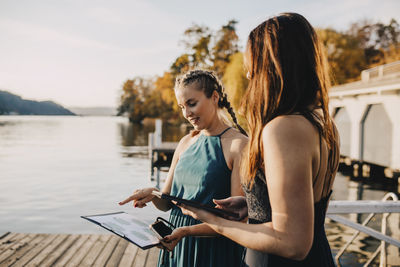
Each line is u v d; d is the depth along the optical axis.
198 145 1.63
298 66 0.92
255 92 0.97
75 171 14.42
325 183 0.97
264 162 0.91
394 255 5.01
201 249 1.53
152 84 87.81
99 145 27.34
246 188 1.04
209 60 48.50
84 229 6.54
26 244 3.88
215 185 1.52
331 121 1.01
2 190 10.50
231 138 1.56
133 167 15.77
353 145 16.17
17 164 16.44
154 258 3.50
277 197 0.84
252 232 0.93
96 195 9.80
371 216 3.02
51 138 34.84
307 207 0.82
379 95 14.01
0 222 7.09
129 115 91.12
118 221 1.49
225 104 1.66
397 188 11.95
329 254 1.03
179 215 1.63
